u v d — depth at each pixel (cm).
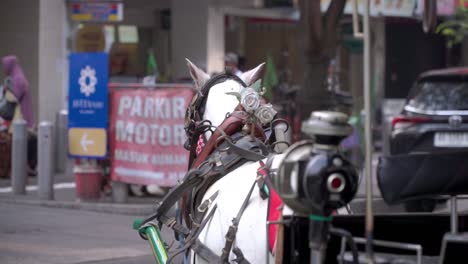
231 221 529
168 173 1370
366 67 421
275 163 519
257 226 507
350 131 429
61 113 1914
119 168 1426
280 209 486
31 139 1862
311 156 427
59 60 1972
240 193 536
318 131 424
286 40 2616
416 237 523
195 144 643
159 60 2403
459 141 1258
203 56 2302
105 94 1416
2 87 1880
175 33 2341
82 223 1296
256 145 574
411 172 449
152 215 616
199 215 560
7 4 2075
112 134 1430
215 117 633
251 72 668
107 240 1160
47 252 1075
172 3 2342
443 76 1295
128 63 2275
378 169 460
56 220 1323
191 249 574
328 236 432
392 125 1319
